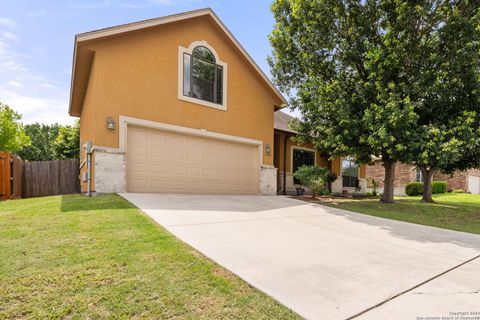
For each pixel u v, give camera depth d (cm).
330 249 434
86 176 932
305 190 1633
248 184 1212
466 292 304
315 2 1010
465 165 1113
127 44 908
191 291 274
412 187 2205
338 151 1063
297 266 355
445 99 922
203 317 234
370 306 265
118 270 308
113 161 854
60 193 1312
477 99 891
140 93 923
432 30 932
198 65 1077
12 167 1151
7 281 275
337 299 276
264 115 1280
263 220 616
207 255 371
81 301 247
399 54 900
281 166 1581
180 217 572
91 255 344
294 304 262
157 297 260
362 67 1044
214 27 1130
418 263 391
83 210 591
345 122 926
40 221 496
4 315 224
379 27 995
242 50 1177
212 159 1104
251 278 312
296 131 1244
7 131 2236
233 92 1173
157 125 952
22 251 351
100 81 851
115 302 248
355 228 600
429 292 301
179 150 1015
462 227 687
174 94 1002
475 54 855
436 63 905
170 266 326
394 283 319
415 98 906
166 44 995
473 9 899
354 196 1662
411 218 783
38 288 264
